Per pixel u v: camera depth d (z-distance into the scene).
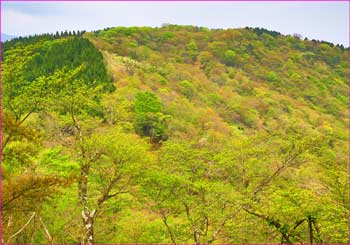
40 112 21.64
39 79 21.11
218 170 22.53
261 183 21.41
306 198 18.98
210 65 132.38
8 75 19.55
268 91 117.56
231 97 100.44
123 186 21.50
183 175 21.11
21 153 11.20
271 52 158.38
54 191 10.92
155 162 21.80
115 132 22.03
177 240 21.95
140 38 153.50
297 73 141.50
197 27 179.00
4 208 10.55
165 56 138.62
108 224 23.30
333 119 101.12
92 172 21.41
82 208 20.12
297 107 103.62
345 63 164.75
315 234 21.12
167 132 52.00
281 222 20.02
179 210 21.08
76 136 21.47
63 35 129.12
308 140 21.58
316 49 174.38
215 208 19.55
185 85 96.38
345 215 18.55
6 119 10.32
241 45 158.12
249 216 20.78
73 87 22.27
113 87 67.38
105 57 94.75
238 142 22.92
